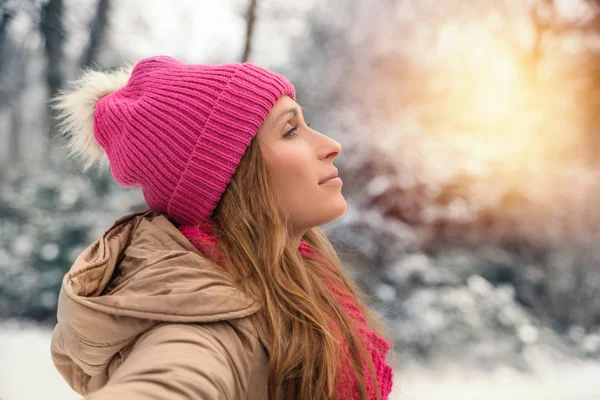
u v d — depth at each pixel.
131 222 1.12
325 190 1.09
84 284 0.90
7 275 3.16
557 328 3.83
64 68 3.38
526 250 3.96
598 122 3.88
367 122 3.98
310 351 0.91
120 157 1.15
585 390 2.98
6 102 3.37
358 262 3.63
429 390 2.89
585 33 3.82
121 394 0.59
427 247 3.86
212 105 1.04
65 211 3.37
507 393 2.92
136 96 1.17
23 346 2.76
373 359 1.06
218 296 0.83
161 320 0.78
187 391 0.64
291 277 1.01
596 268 3.95
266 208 1.02
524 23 3.83
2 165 3.39
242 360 0.83
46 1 3.29
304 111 3.91
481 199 3.89
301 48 3.84
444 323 3.36
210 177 1.03
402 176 3.88
